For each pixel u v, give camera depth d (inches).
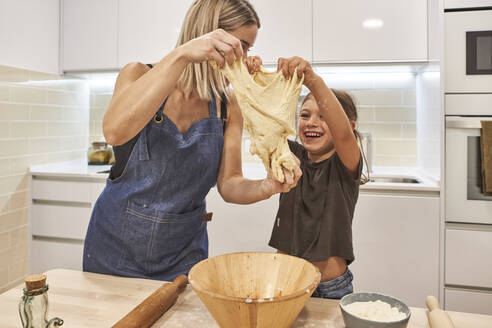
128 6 93.1
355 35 82.1
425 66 84.0
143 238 37.4
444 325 23.5
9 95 84.4
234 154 40.5
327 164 42.8
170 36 91.1
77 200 89.0
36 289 22.6
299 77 29.0
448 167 71.0
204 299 22.0
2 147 83.4
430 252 71.9
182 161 37.2
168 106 37.8
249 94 26.9
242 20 35.9
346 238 40.0
